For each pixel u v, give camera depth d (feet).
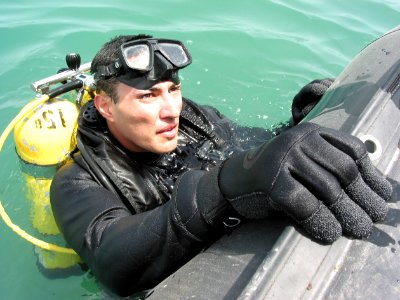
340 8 13.87
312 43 12.16
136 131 5.34
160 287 3.59
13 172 7.79
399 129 4.27
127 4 13.12
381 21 13.34
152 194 5.42
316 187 2.99
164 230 3.70
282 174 2.97
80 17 12.38
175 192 3.71
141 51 5.15
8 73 10.27
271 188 2.98
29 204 6.68
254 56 11.59
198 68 11.19
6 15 12.25
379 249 3.27
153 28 12.05
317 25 12.90
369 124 4.10
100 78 5.32
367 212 3.19
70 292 5.96
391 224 3.45
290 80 10.98
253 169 3.14
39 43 11.23
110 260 4.11
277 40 12.12
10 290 6.16
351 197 3.17
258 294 2.80
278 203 2.95
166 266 3.87
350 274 3.10
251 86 10.84
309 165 2.99
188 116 6.75
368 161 3.23
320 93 6.33
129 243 3.93
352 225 3.09
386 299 3.03
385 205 3.24
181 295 3.26
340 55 11.80
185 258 3.79
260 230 3.38
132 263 3.94
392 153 4.05
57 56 10.85
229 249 3.40
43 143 6.34
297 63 11.44
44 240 6.31
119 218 4.44
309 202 2.93
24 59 10.70
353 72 5.27
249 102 10.41
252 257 3.19
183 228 3.55
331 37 12.44
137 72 5.04
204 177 3.62
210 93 10.61
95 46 11.22
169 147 5.52
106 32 11.66
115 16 12.50
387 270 3.18
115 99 5.28
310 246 3.08
